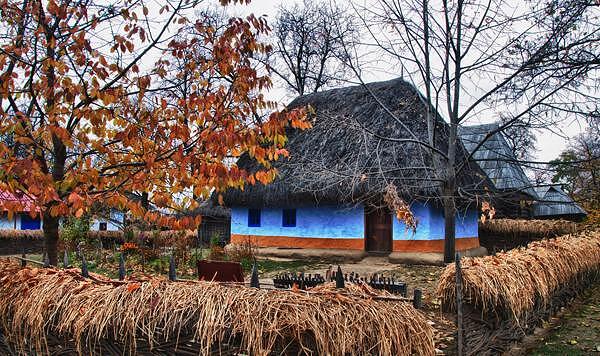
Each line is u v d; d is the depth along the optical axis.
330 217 17.11
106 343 3.92
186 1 5.68
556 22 9.58
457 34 10.98
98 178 5.11
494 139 21.88
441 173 11.57
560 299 7.89
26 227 27.75
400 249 15.59
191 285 3.92
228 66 5.21
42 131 4.71
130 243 17.72
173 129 4.92
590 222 17.64
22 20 5.15
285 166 17.19
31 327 4.30
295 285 3.71
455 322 4.90
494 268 5.37
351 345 3.17
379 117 16.50
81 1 5.38
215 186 4.80
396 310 3.43
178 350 3.61
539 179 11.76
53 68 5.09
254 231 18.75
